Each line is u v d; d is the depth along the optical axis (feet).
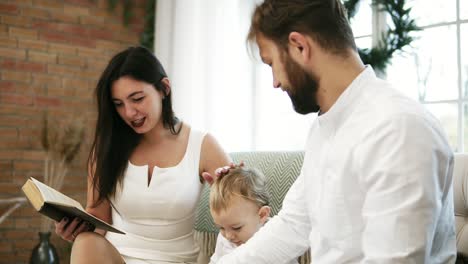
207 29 11.50
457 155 5.26
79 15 12.53
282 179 6.21
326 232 3.75
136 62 5.93
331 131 3.79
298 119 10.37
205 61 11.52
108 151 6.15
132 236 6.11
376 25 10.10
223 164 6.28
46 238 10.46
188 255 6.11
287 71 3.73
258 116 10.71
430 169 3.17
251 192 5.37
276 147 10.55
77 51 12.49
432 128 3.28
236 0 11.25
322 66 3.68
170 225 6.09
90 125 12.50
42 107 12.04
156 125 6.31
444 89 9.31
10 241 11.59
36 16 12.06
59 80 12.25
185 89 11.66
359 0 10.21
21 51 11.89
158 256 5.98
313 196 3.97
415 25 9.57
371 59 9.68
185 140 6.39
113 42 12.96
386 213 3.18
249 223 5.34
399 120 3.29
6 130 11.66
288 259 4.58
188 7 11.73
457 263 4.67
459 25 9.18
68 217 5.48
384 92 3.56
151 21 13.15
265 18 3.76
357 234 3.59
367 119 3.51
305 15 3.63
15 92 11.78
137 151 6.31
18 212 11.66
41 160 11.93
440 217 3.61
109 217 6.52
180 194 6.07
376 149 3.35
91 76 12.65
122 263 5.53
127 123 6.03
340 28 3.68
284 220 4.58
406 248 3.10
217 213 5.37
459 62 9.16
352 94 3.66
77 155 12.16
